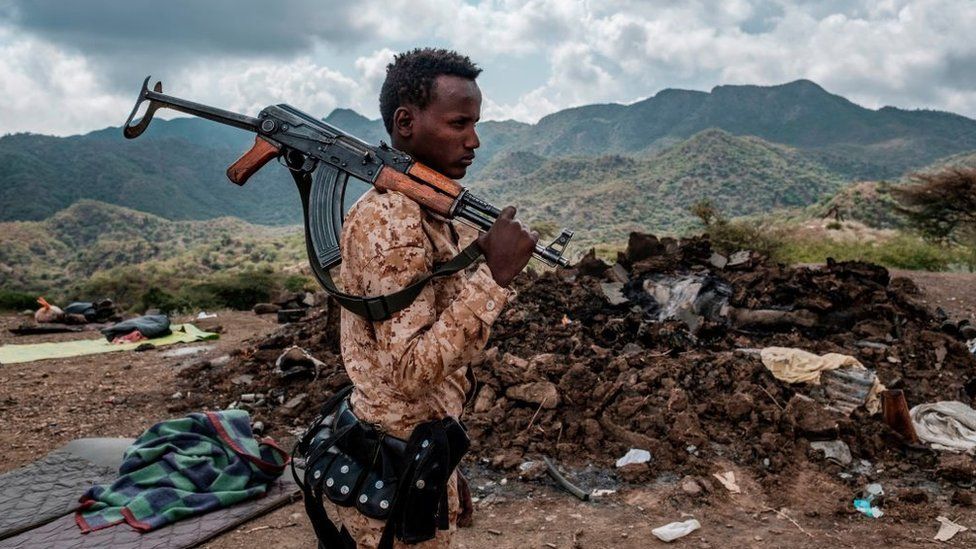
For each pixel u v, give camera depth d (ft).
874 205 258.98
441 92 4.73
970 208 63.46
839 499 12.58
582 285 23.93
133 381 23.04
